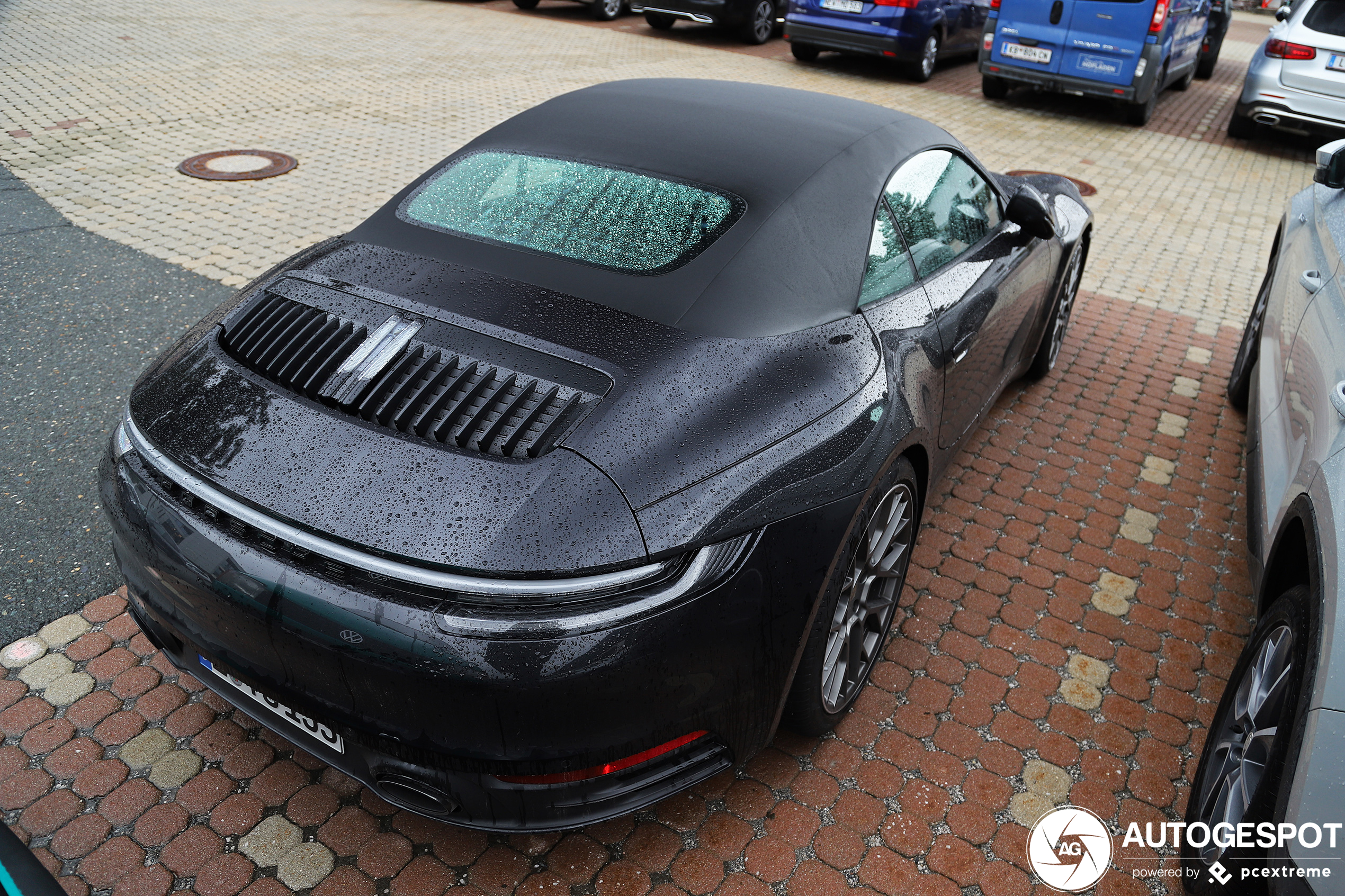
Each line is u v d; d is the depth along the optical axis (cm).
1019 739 263
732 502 190
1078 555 345
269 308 227
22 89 909
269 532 179
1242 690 220
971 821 238
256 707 205
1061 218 422
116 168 699
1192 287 626
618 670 174
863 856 226
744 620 190
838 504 208
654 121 278
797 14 1223
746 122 276
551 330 208
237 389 206
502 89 1052
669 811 235
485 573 169
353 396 195
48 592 289
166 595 197
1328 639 174
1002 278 324
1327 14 966
